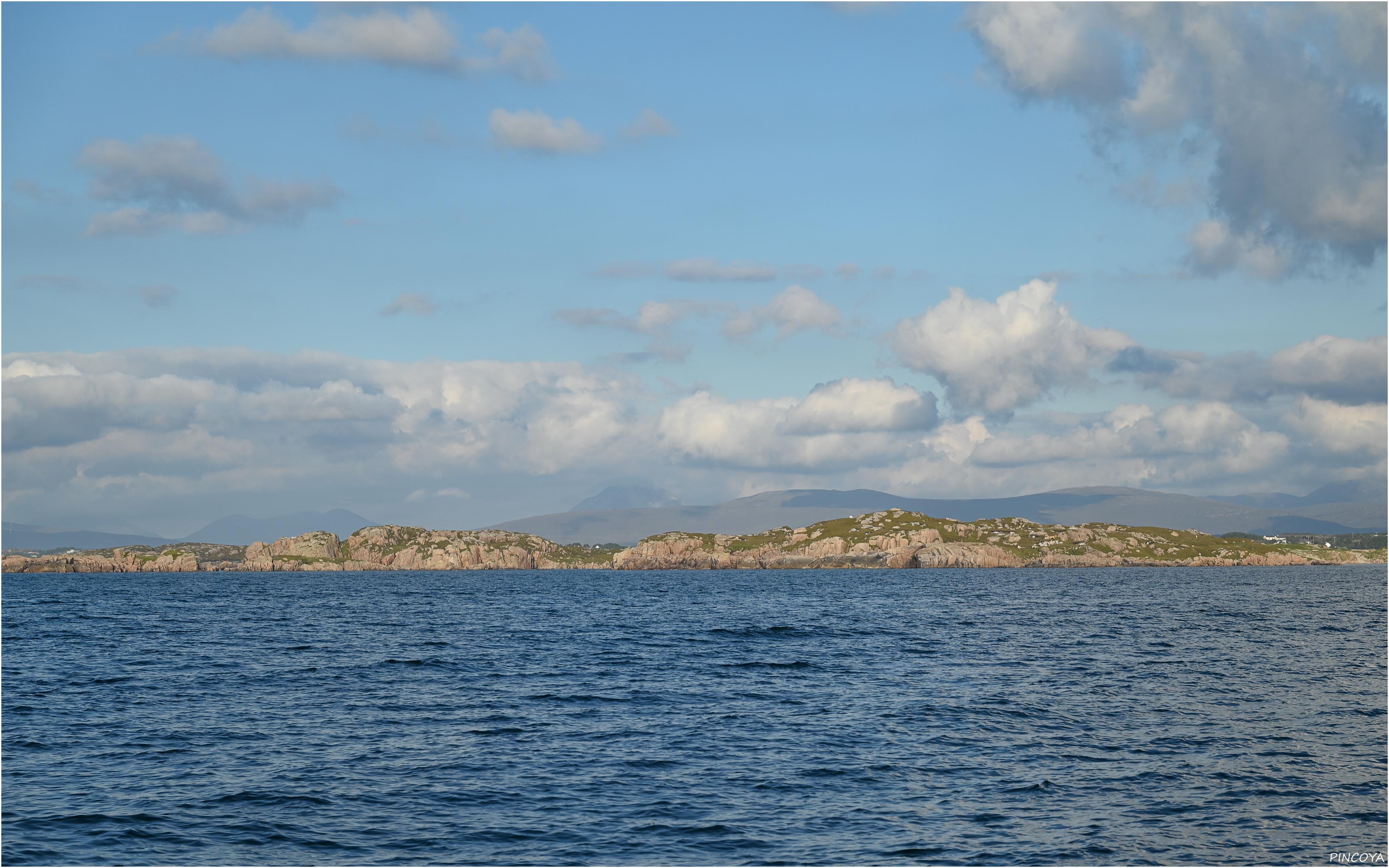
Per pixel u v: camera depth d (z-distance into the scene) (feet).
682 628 345.92
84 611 477.36
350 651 263.08
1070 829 97.81
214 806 105.50
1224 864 88.94
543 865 88.43
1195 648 259.80
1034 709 161.79
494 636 315.37
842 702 169.68
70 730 145.18
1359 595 584.40
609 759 126.31
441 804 106.11
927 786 112.78
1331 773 117.70
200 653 255.50
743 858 90.12
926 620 379.96
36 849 92.07
